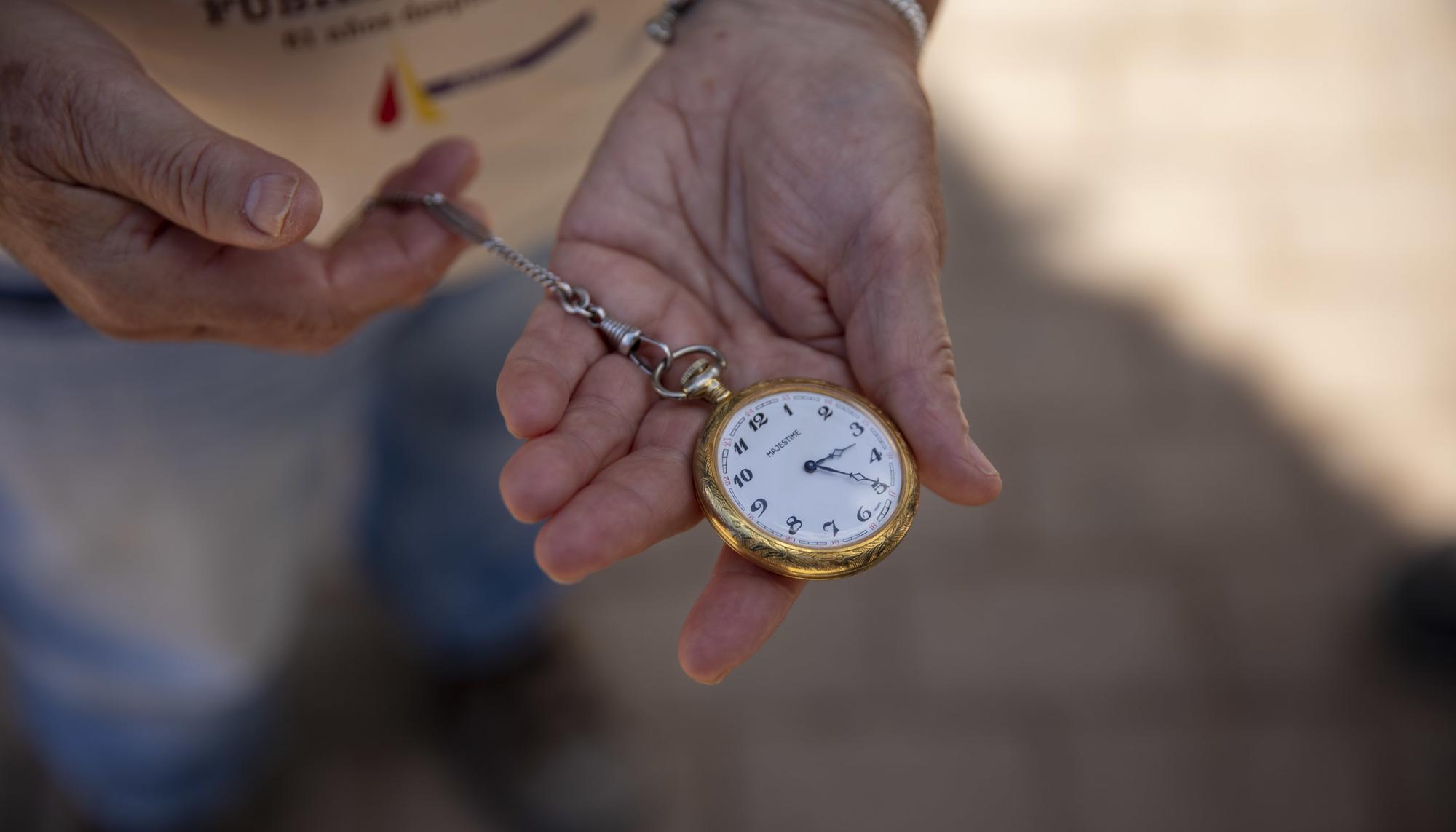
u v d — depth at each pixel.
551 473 0.43
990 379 0.83
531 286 0.60
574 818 0.69
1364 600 0.74
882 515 0.47
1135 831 0.68
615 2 0.53
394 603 0.71
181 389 0.53
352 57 0.50
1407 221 0.90
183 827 0.65
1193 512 0.77
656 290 0.50
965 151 0.94
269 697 0.63
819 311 0.49
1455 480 0.78
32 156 0.44
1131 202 0.92
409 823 0.69
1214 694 0.71
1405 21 1.01
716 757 0.70
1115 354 0.84
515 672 0.71
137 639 0.57
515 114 0.54
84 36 0.45
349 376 0.59
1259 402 0.82
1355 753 0.69
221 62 0.49
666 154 0.51
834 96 0.49
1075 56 1.00
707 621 0.44
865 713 0.71
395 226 0.50
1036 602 0.74
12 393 0.52
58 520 0.54
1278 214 0.91
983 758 0.70
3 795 0.68
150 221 0.46
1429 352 0.84
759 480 0.47
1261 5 1.02
